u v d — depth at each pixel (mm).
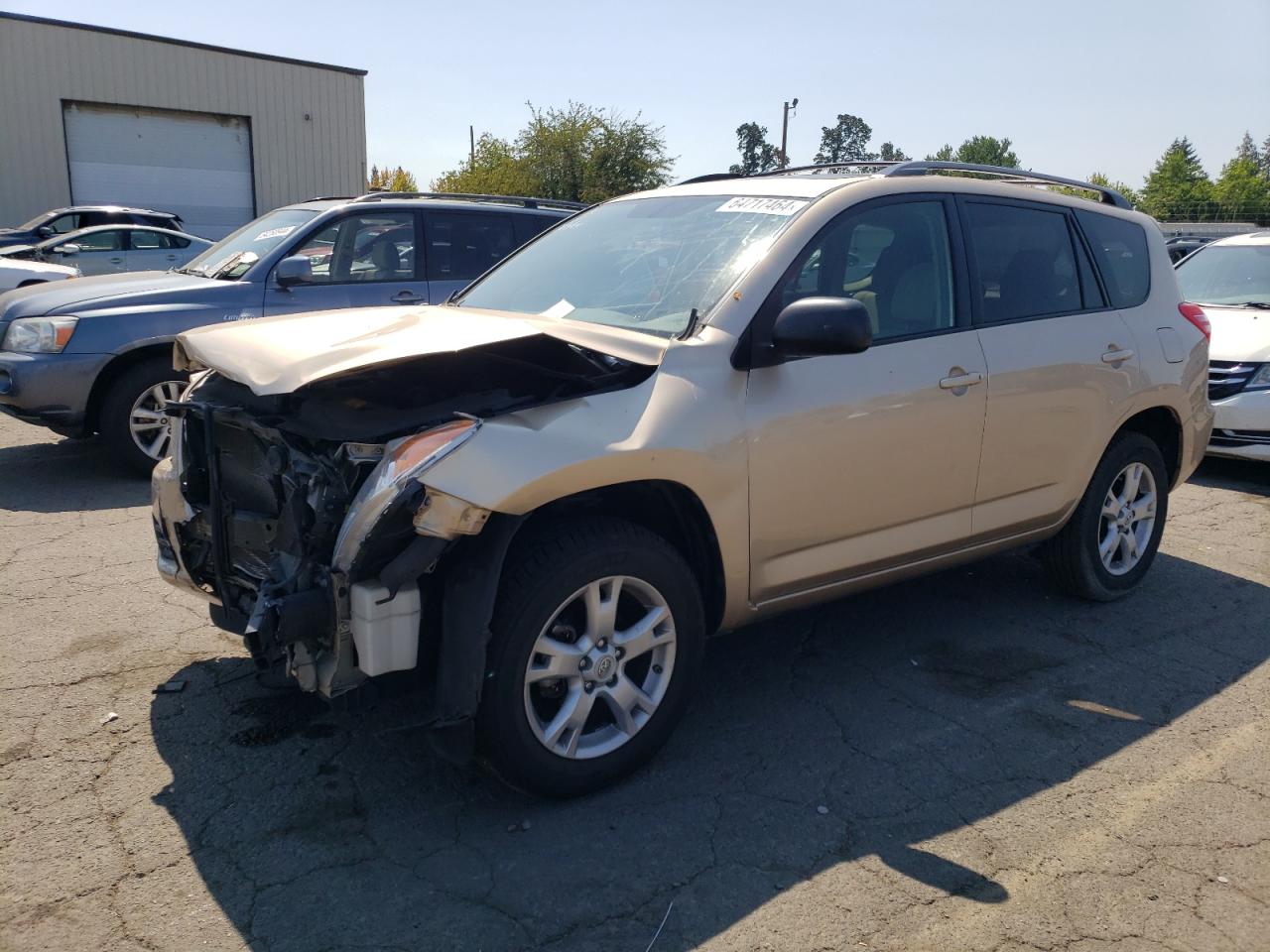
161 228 17344
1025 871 2918
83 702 3777
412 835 3037
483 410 3129
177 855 2910
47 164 23703
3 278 13586
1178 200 74625
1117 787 3375
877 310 3877
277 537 3139
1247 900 2799
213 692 3881
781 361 3451
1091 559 4867
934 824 3145
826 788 3340
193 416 3547
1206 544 6113
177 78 24922
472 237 8172
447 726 2951
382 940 2590
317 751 3486
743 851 2990
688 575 3336
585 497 3225
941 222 4164
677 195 4387
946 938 2629
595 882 2838
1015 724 3805
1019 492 4367
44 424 6789
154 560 5340
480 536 2943
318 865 2883
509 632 2963
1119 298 4840
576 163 35031
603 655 3191
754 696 4000
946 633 4648
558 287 4102
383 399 3289
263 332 3385
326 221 7539
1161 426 5199
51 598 4773
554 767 3127
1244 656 4453
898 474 3852
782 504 3521
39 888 2744
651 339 3406
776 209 3883
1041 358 4309
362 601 2818
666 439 3164
